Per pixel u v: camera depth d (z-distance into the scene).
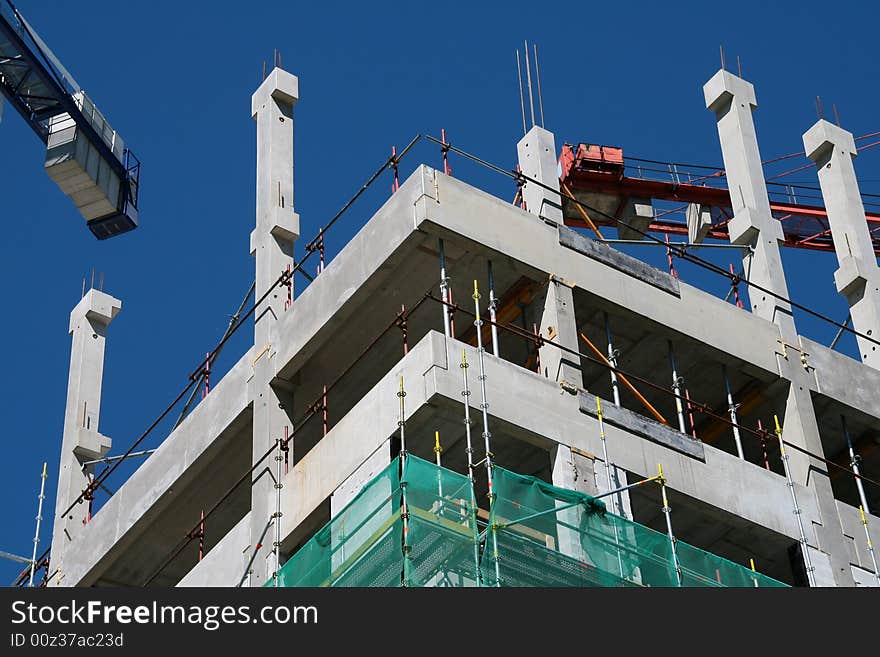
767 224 48.50
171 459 47.72
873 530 44.03
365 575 38.22
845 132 52.78
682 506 42.28
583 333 45.25
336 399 45.78
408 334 45.06
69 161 58.62
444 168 44.66
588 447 40.97
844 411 46.47
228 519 48.53
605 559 38.50
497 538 37.59
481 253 42.72
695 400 46.97
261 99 50.56
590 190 59.88
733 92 50.53
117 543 48.34
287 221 47.97
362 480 40.75
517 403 40.47
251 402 45.44
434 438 40.91
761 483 43.28
